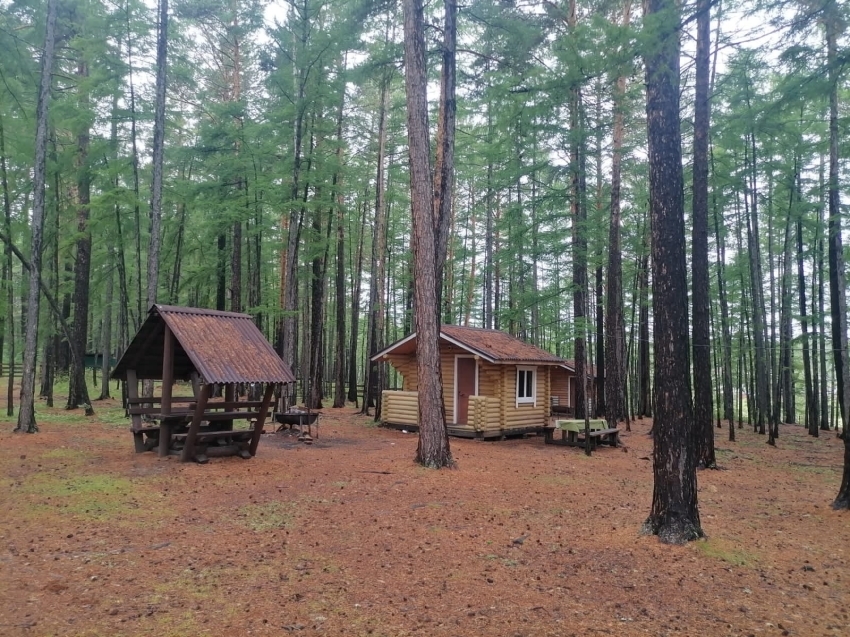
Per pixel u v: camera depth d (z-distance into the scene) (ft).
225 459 35.83
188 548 19.33
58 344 94.22
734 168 53.31
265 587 16.22
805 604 16.30
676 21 19.77
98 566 17.39
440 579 17.28
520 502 27.40
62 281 74.18
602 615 15.08
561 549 20.39
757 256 61.26
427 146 36.17
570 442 49.65
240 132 57.36
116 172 53.88
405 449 42.73
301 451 40.75
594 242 58.03
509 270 82.38
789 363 84.53
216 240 83.15
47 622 13.66
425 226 35.68
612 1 27.91
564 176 60.08
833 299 50.37
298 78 58.34
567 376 80.53
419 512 24.80
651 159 22.21
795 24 23.93
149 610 14.48
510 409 54.80
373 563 18.47
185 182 63.26
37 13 47.16
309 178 57.26
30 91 54.90
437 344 35.81
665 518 21.63
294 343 73.26
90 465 32.37
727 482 35.29
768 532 23.70
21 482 27.37
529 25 41.78
